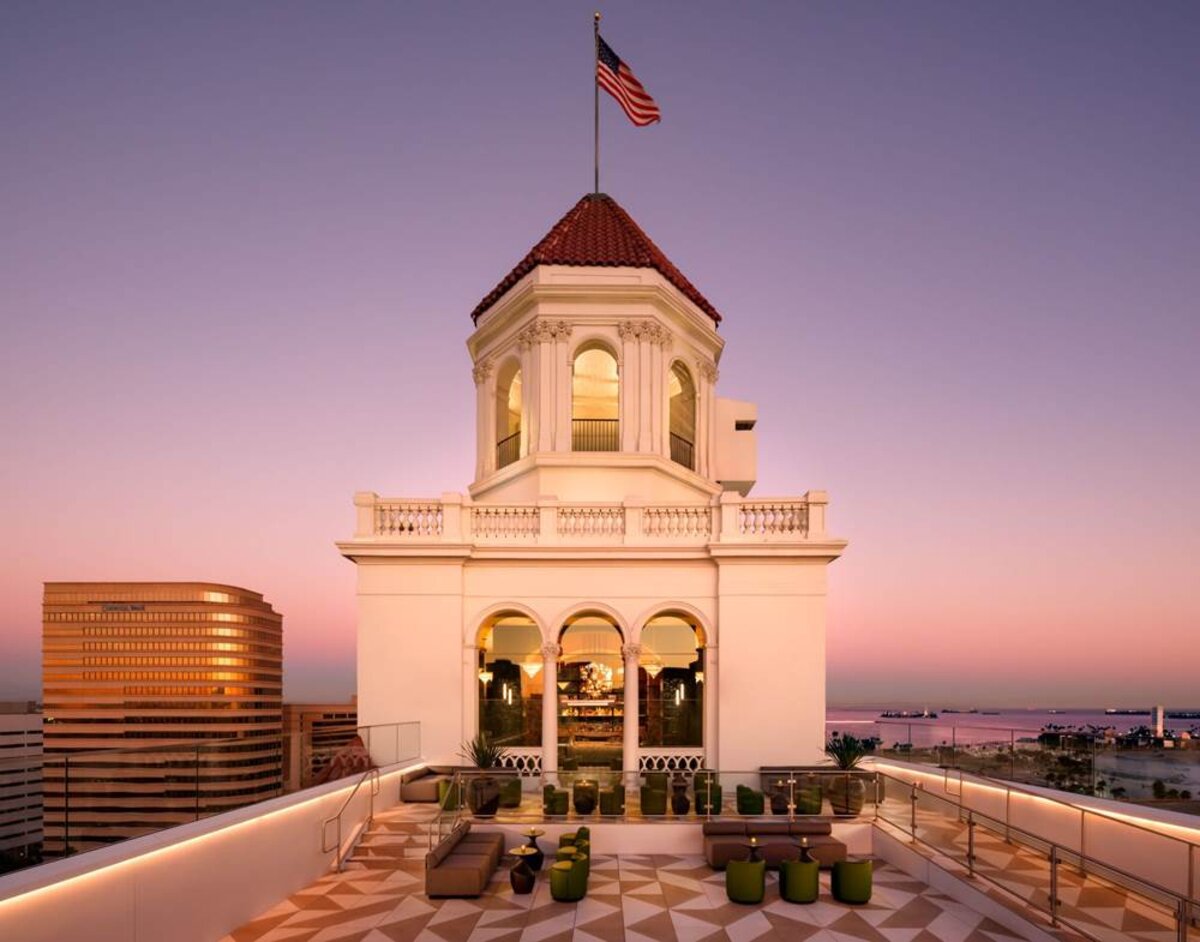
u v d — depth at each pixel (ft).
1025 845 35.53
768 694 61.16
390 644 62.34
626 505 64.59
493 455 79.00
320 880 42.88
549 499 64.44
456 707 61.77
